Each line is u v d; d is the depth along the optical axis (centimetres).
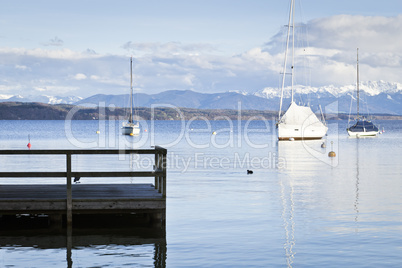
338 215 1814
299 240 1453
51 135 9869
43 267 1209
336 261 1253
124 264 1233
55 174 1498
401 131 13725
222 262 1245
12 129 13588
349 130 10106
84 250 1358
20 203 1487
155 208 1532
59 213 1512
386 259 1270
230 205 2012
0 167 3631
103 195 1583
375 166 3859
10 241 1450
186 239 1469
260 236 1502
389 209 1933
